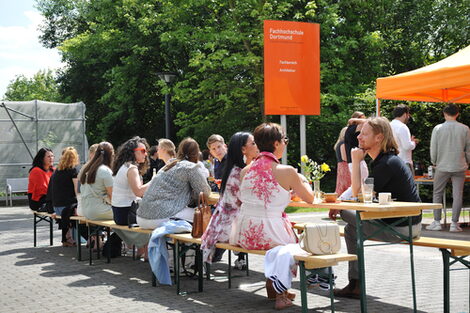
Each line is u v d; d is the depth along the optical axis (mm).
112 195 7840
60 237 11578
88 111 36125
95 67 33938
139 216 6918
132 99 31172
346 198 6141
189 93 23047
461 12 24562
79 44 29875
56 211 9758
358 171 5715
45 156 10680
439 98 12031
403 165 5309
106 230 8492
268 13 19578
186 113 28594
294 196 5684
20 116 23078
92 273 7473
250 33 20500
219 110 24156
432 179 10914
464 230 10352
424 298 5570
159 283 6695
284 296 5332
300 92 14016
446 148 10211
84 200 8375
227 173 5902
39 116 23297
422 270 7051
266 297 5855
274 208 5234
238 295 5973
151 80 31109
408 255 8156
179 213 6770
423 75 9852
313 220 12531
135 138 8016
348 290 5688
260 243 5199
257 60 20016
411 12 24953
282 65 13828
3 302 5938
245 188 5316
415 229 5164
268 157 5289
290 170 5168
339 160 9617
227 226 5812
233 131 24109
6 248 10141
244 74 22953
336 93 21953
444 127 10234
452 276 6676
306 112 14094
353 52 23484
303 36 14008
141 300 5820
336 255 4598
